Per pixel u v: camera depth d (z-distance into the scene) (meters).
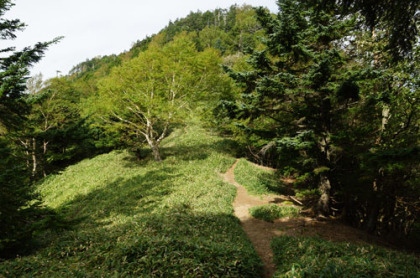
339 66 12.87
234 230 11.73
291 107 13.60
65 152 31.52
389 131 12.01
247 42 69.75
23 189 7.48
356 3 5.16
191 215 12.92
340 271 5.56
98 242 8.45
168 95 26.45
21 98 7.50
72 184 25.25
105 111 24.12
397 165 6.25
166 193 18.19
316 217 13.50
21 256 7.62
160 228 10.48
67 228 7.98
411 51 5.41
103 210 16.47
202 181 20.72
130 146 30.39
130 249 7.26
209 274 6.38
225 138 36.94
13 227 7.27
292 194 19.83
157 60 25.02
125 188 20.58
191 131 41.03
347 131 11.67
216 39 91.62
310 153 12.22
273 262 9.04
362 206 14.80
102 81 25.03
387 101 10.57
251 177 23.09
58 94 31.31
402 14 4.79
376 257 7.13
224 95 26.59
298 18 12.31
